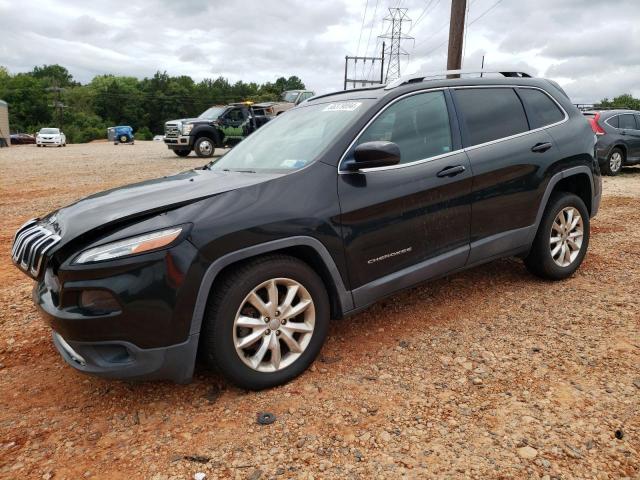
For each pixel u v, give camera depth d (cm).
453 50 1364
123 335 257
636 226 680
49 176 1331
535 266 445
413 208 346
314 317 308
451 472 228
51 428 270
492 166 389
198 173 378
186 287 263
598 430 251
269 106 2011
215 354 276
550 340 348
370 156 308
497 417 265
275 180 306
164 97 13250
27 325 401
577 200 452
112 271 253
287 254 312
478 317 390
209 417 275
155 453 248
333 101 393
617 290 434
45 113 10694
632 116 1286
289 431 260
